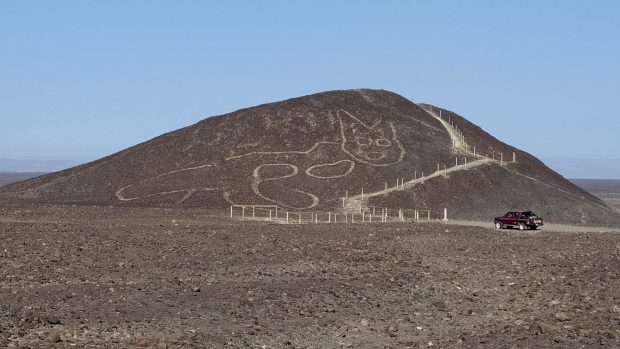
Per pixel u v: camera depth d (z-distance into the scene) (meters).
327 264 35.78
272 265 34.88
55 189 120.94
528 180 112.31
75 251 37.59
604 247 44.72
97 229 52.69
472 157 121.31
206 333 20.31
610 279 29.55
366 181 111.12
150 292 26.14
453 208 101.25
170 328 20.75
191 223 65.62
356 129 130.38
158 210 89.19
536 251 43.16
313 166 117.25
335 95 144.62
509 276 32.34
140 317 22.03
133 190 113.88
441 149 124.12
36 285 26.67
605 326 20.73
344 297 26.62
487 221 90.44
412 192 105.00
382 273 33.16
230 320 22.20
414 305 25.77
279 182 111.81
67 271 30.64
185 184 113.62
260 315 23.02
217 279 29.89
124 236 47.25
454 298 27.25
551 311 23.70
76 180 124.00
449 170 111.94
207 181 113.88
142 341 18.22
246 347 18.78
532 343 19.11
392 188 107.69
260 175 114.75
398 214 94.56
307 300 25.80
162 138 138.38
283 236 51.75
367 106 140.75
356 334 20.94
